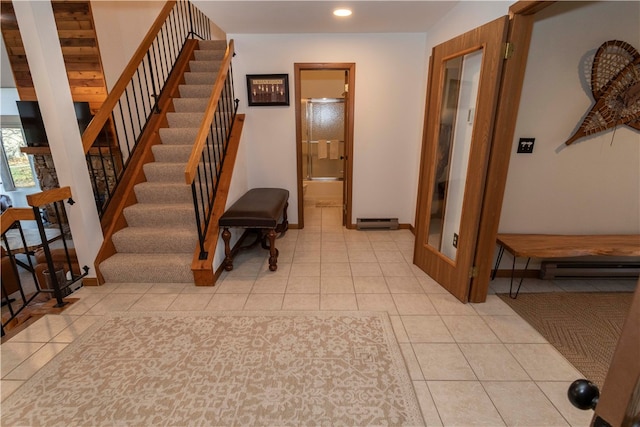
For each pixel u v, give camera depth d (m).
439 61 2.49
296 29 3.42
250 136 3.92
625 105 2.29
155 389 1.61
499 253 2.69
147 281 2.69
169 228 2.91
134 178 3.12
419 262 2.98
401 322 2.14
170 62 4.51
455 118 2.51
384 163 3.98
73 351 1.88
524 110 2.35
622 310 2.29
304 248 3.52
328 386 1.62
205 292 2.55
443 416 1.45
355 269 2.98
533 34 2.20
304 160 6.02
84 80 4.41
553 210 2.57
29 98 4.89
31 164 6.63
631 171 2.45
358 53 3.63
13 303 3.40
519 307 2.32
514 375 1.69
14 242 4.53
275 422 1.43
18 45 4.57
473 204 2.21
